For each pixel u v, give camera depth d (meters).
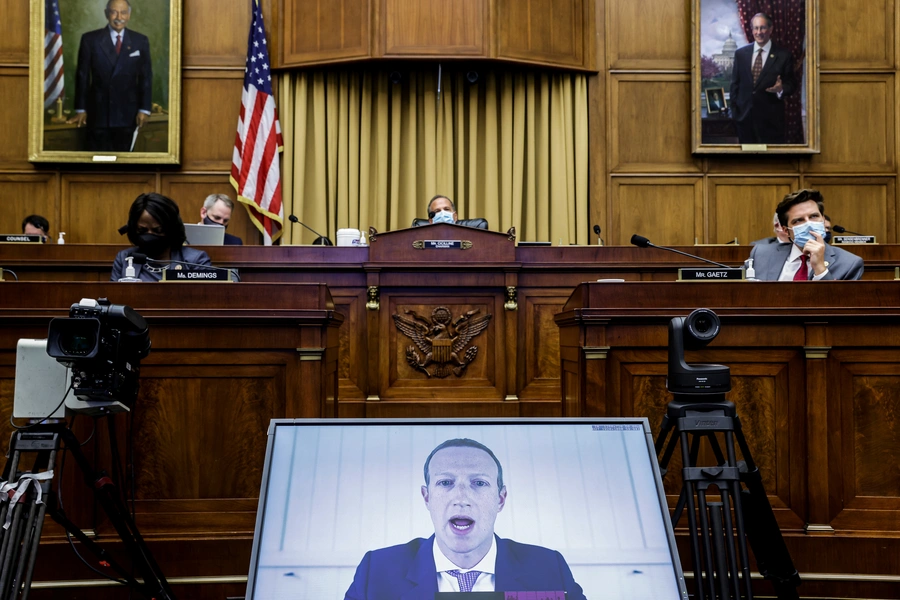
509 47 6.70
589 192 7.09
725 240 7.06
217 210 5.11
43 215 6.80
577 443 1.88
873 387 2.45
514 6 6.74
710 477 1.88
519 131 6.98
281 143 6.88
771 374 2.48
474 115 6.96
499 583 1.72
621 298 2.50
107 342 1.81
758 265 3.54
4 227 6.79
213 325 2.42
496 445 1.87
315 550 1.73
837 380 2.45
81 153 6.74
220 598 2.33
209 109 6.95
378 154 6.90
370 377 4.18
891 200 7.04
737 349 2.49
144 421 2.40
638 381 2.50
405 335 4.24
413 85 6.91
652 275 4.44
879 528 2.40
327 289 2.58
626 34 7.12
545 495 1.81
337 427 1.88
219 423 2.42
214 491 2.40
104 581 2.30
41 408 1.88
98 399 1.84
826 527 2.39
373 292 4.20
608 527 1.78
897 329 2.45
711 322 1.98
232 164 6.79
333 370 2.76
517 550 1.75
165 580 2.09
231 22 6.97
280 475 1.81
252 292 2.45
